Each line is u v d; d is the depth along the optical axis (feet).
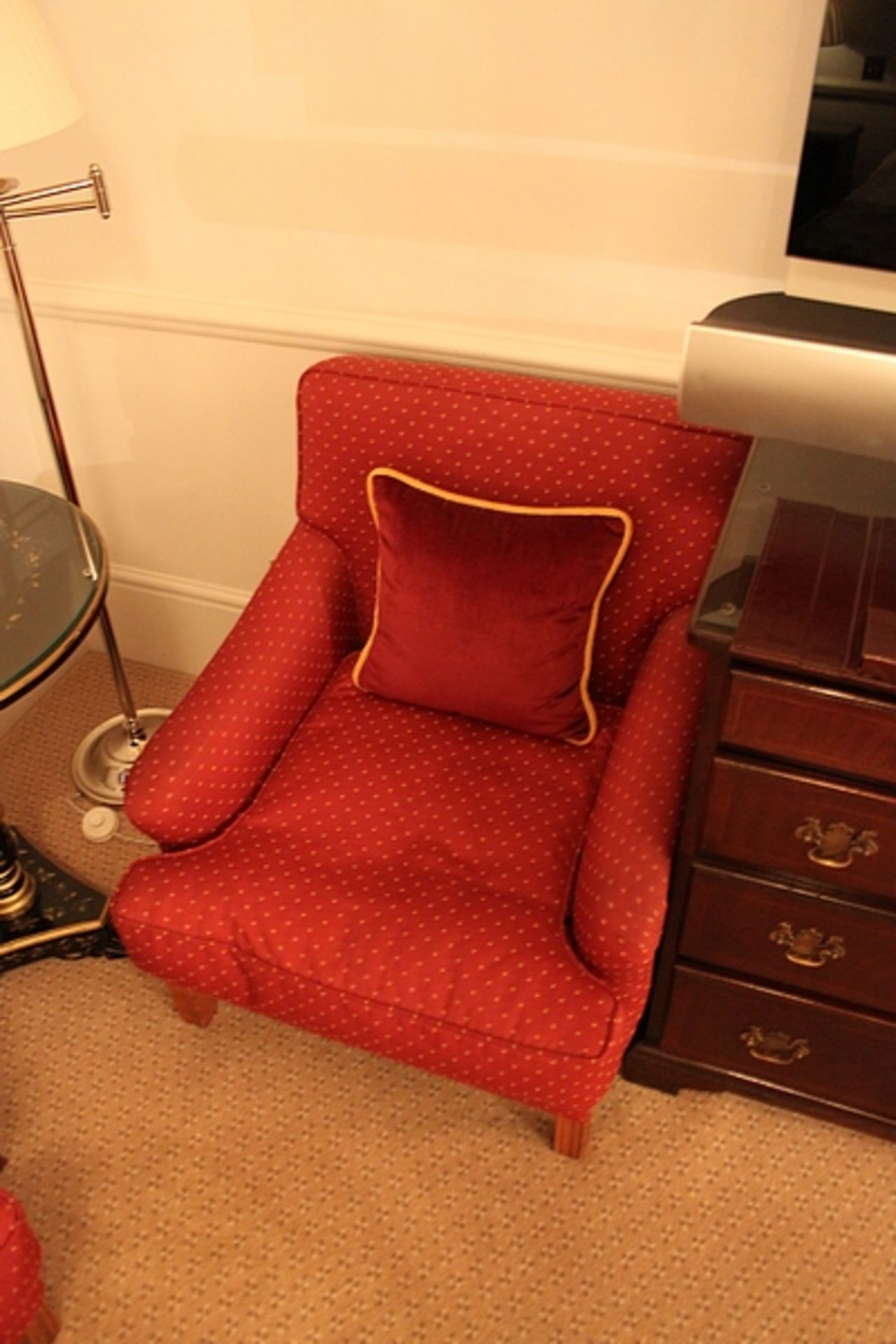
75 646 5.39
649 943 4.40
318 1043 6.02
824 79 3.98
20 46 4.55
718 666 3.94
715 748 4.22
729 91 4.83
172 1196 5.44
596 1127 5.67
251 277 6.21
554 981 4.67
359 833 5.24
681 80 4.86
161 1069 5.93
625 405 5.31
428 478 5.67
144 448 7.17
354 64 5.26
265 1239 5.30
